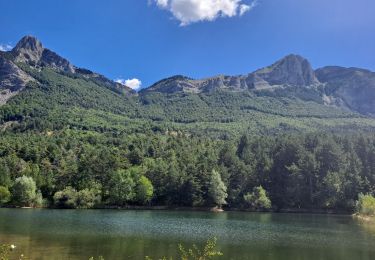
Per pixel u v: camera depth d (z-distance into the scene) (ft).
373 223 342.44
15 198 451.94
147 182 482.69
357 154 521.24
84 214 374.02
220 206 490.08
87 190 465.06
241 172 507.30
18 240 200.64
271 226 302.66
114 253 175.01
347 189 474.49
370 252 191.11
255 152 567.59
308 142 550.77
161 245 199.93
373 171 501.97
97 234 232.32
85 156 526.98
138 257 167.63
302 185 486.79
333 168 493.36
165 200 495.82
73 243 197.47
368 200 418.31
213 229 276.00
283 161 516.73
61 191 460.55
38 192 464.24
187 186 485.15
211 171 493.36
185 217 374.43
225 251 188.75
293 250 194.59
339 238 237.66
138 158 558.15
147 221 322.96
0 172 481.46
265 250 193.36
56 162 545.03
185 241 215.72
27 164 525.75
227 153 543.39
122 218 343.26
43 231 236.84
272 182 512.22
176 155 585.22
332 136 562.66
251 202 481.46
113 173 482.28
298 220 362.53
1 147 585.63
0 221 286.66
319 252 190.08
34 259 157.69
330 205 469.98
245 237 237.25
